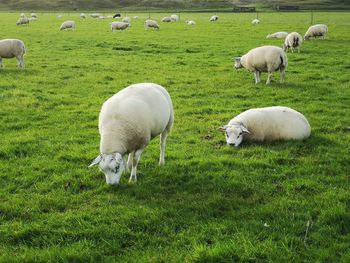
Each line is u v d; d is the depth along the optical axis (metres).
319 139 7.06
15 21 33.66
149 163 6.35
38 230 4.95
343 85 10.25
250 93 9.63
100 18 39.78
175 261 4.34
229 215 5.27
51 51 15.13
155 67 12.48
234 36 20.70
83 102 8.98
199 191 5.72
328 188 5.73
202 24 29.92
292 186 5.77
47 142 6.98
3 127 7.54
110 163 5.47
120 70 12.02
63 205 5.45
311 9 56.22
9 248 4.63
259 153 6.68
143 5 80.88
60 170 6.16
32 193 5.67
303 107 8.65
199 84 10.51
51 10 69.25
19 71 11.64
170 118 6.26
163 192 5.70
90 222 5.12
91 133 7.39
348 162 6.36
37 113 8.24
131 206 5.42
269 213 5.28
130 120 5.68
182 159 6.52
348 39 19.05
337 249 4.50
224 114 8.25
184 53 15.01
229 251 4.48
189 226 5.04
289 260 4.33
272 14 45.25
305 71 11.84
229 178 5.97
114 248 4.61
